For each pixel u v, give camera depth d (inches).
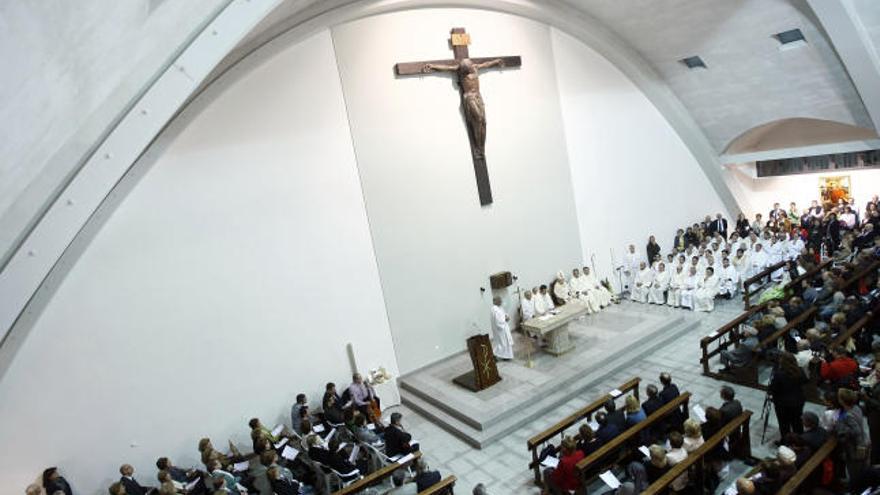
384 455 315.9
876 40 431.5
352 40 422.6
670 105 609.3
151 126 236.1
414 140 451.2
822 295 403.5
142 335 352.2
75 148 197.0
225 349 378.3
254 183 386.6
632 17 527.8
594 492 280.1
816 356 316.8
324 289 414.6
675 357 425.1
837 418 242.8
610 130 578.6
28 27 159.3
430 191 459.8
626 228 595.5
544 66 523.5
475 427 361.1
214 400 375.9
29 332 319.3
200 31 233.1
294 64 399.2
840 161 642.2
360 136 427.5
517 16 503.2
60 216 233.8
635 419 286.5
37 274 236.2
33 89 169.9
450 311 473.1
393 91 441.1
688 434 257.4
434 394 407.8
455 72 468.1
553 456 293.7
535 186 521.0
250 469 322.3
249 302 386.3
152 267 354.0
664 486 229.1
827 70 495.2
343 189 421.7
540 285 526.0
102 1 175.0
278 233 395.9
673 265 550.6
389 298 443.2
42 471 325.7
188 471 349.4
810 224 605.6
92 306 336.8
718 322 475.5
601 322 500.4
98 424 340.5
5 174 179.2
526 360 440.8
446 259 469.4
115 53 190.2
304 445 332.2
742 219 668.1
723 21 501.7
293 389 403.5
